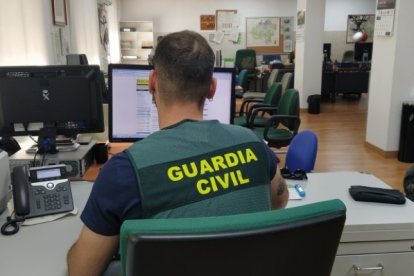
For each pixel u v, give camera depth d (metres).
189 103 0.95
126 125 1.93
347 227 1.40
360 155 4.70
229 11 10.27
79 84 1.90
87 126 1.96
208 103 1.98
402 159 4.43
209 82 0.97
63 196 1.45
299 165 2.13
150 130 1.94
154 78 0.98
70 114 1.92
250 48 10.46
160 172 0.82
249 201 0.88
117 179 0.82
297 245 0.73
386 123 4.53
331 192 1.67
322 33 7.22
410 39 4.32
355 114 7.21
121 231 0.67
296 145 2.22
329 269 0.82
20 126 1.90
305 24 7.14
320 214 0.74
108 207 0.82
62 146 1.95
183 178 0.83
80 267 0.89
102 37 7.34
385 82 4.54
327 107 7.98
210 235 0.66
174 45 0.93
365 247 1.43
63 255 1.16
